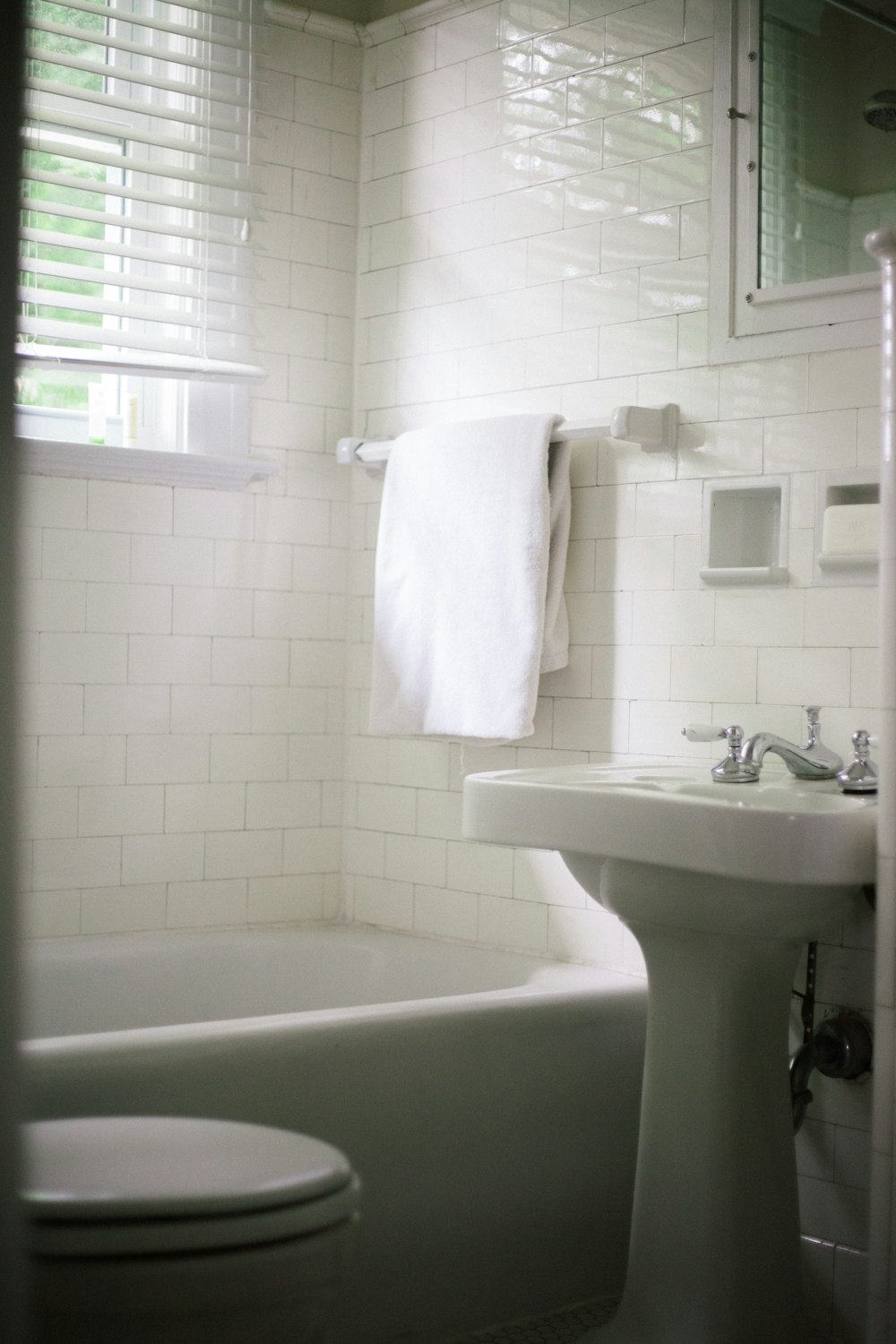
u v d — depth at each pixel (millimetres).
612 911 2002
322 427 3094
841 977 2160
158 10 2918
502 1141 2119
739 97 2408
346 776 3111
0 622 487
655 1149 1994
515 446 2586
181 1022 2691
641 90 2580
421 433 2766
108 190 2711
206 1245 1240
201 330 2896
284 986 2787
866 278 2207
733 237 2410
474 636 2619
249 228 2893
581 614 2641
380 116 3096
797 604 2293
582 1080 2225
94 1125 1449
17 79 486
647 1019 2055
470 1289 2094
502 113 2850
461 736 2650
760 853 1665
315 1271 1301
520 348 2795
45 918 2734
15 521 489
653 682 2510
